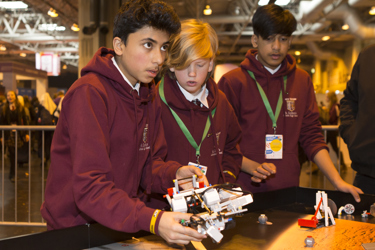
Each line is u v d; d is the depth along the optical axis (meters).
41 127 3.66
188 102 1.49
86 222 1.10
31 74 18.59
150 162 1.28
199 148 1.52
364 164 1.63
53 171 1.09
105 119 1.01
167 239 0.83
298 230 1.10
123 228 0.87
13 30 15.09
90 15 5.79
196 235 0.82
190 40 1.30
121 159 1.13
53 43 19.61
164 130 1.53
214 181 1.56
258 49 1.90
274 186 1.88
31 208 3.79
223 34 14.62
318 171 5.43
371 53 1.69
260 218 1.17
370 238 1.03
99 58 1.08
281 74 1.90
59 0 12.00
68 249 0.91
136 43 0.98
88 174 0.90
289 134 1.91
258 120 1.88
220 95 1.61
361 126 1.63
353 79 1.77
